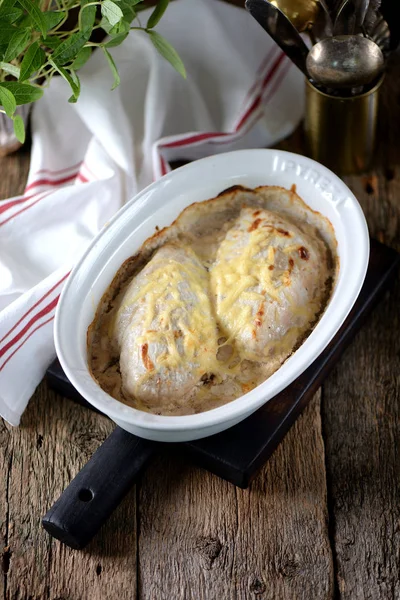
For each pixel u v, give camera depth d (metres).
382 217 1.18
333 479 1.03
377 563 0.99
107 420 1.07
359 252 1.00
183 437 0.97
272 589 0.98
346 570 0.99
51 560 1.00
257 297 1.00
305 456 1.04
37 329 1.06
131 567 1.00
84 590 0.99
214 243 1.07
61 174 1.22
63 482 1.04
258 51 1.25
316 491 1.02
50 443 1.06
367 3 1.08
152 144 1.19
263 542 1.00
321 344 0.95
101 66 1.21
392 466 1.03
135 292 1.01
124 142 1.17
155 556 1.00
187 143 1.18
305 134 1.21
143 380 0.97
